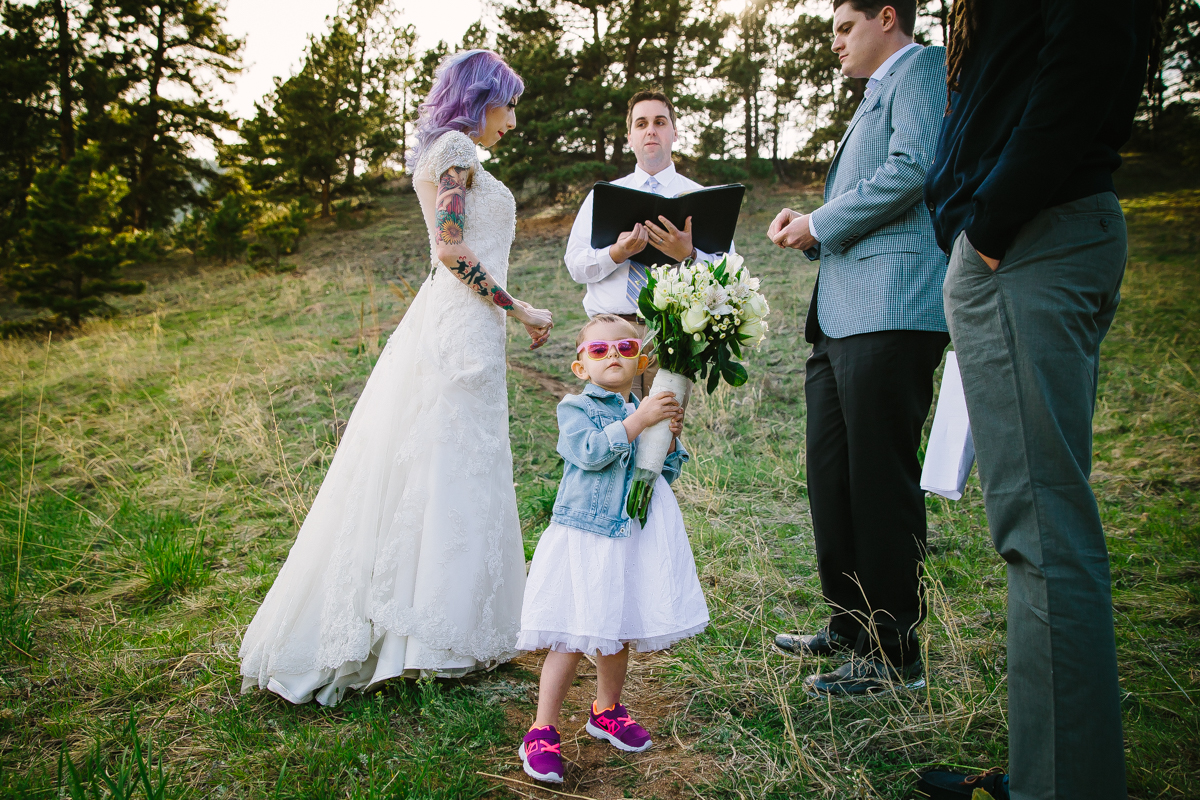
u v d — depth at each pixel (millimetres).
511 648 2637
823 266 2637
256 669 2447
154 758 2115
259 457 5070
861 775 1956
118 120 21609
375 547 2504
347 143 22047
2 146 20797
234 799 1921
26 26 21609
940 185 1820
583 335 2342
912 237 2393
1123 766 1452
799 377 6258
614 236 3129
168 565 3410
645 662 2711
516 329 7906
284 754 2096
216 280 14891
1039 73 1486
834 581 2615
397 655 2439
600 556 2045
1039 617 1510
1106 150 1595
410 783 1937
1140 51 1536
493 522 2625
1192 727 2098
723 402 5711
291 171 21578
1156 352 6688
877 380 2369
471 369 2648
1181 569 3145
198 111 22969
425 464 2549
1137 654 2506
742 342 2211
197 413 6023
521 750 2057
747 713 2324
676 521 2199
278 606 2506
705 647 2736
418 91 21078
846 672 2422
